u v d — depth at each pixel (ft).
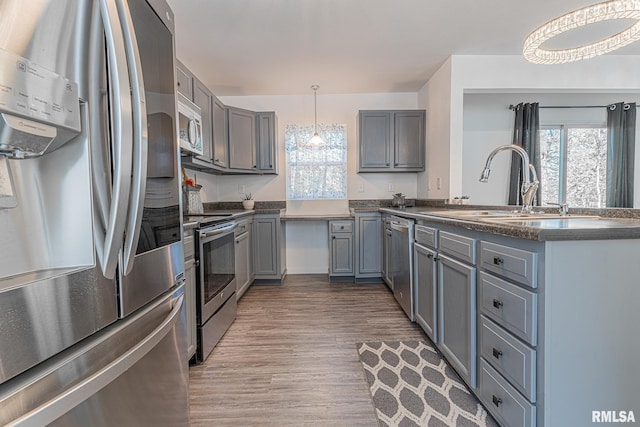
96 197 2.16
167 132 3.51
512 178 11.98
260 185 13.41
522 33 8.14
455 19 7.48
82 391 1.92
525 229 3.54
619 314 3.45
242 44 8.54
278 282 11.92
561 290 3.40
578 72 9.41
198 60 9.55
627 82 9.34
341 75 10.94
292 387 5.51
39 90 1.72
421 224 7.41
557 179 11.68
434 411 4.85
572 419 3.47
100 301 2.23
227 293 7.88
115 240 2.27
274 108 13.21
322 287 11.46
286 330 7.84
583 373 3.46
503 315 4.09
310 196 13.37
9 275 1.86
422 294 7.24
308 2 6.72
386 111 12.09
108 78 2.21
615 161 8.46
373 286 11.54
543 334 3.44
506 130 12.46
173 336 3.39
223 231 7.45
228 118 11.03
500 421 4.23
